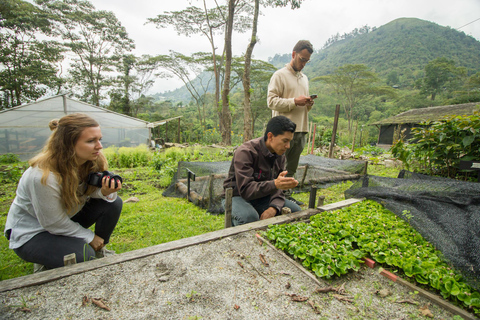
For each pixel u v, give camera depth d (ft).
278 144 7.50
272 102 11.02
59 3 87.35
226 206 7.70
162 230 9.60
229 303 4.35
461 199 8.36
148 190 16.66
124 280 4.80
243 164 7.91
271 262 5.61
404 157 15.67
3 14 72.69
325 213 8.06
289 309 4.26
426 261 5.47
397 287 5.00
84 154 5.21
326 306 4.39
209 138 59.11
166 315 4.02
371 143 79.97
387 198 9.68
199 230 9.64
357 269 5.31
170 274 5.03
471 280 4.90
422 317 4.20
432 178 11.59
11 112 40.86
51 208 5.15
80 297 4.33
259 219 8.41
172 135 96.73
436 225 7.14
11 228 5.50
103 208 6.68
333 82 150.71
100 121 51.08
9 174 20.17
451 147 13.48
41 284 4.60
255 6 34.40
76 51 96.89
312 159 21.27
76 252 5.50
